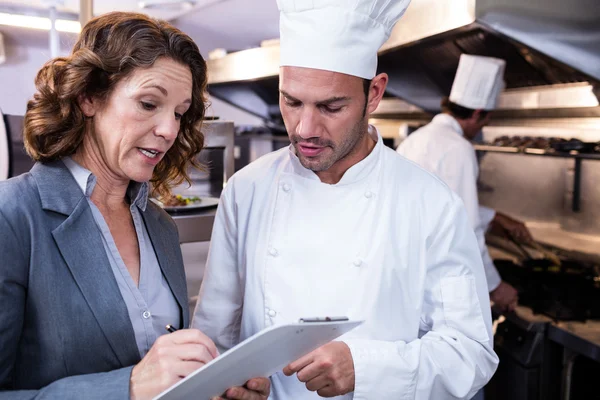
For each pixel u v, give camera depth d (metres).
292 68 1.12
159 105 0.99
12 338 0.90
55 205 0.97
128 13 1.01
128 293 1.03
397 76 3.48
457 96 2.54
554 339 2.08
